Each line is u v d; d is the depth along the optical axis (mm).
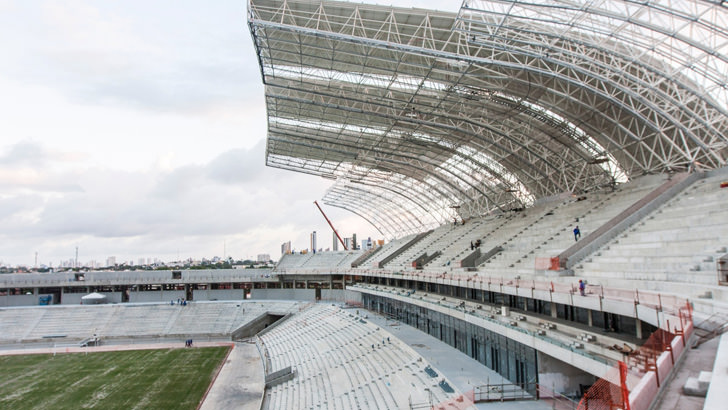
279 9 33594
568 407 24594
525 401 25875
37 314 84250
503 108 44812
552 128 46656
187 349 70062
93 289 101500
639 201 37062
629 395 7812
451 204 82500
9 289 96750
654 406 7719
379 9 35562
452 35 35062
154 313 86500
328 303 90438
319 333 63719
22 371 56719
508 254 45906
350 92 46969
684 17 25062
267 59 41906
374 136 59562
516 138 50250
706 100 30125
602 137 44875
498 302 41281
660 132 36812
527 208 62875
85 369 57281
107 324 82250
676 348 10414
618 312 22234
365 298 80938
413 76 41062
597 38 32594
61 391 47406
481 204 74500
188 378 51906
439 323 45812
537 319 32219
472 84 40469
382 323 58125
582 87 34312
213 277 104875
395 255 84062
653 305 19469
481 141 54656
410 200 93750
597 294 24391
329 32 32469
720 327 12414
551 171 55469
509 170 61094
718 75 27562
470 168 65188
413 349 40781
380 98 45125
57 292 100375
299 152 70312
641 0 25656
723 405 6121
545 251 39938
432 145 58500
